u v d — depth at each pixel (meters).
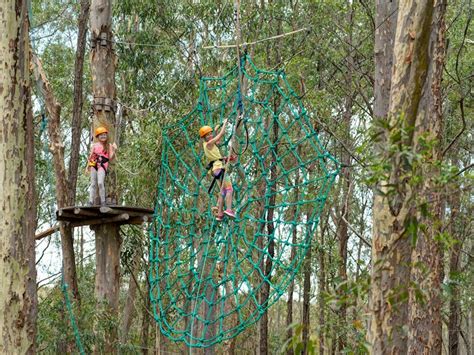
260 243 23.06
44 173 21.39
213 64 21.03
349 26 20.88
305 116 12.45
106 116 13.95
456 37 20.11
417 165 6.71
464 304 16.34
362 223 25.38
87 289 18.11
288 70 20.27
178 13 20.86
